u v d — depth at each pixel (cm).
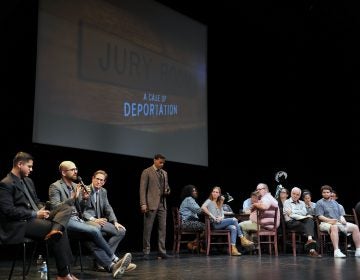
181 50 790
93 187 426
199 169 838
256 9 844
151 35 731
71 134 586
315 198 920
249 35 902
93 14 631
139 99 696
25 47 545
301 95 923
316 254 592
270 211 616
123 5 684
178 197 804
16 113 537
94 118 619
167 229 796
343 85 891
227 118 880
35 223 323
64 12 589
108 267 375
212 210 628
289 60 912
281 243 701
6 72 530
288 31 870
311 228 605
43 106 553
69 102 586
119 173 696
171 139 749
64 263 324
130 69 686
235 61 898
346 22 813
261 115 914
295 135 927
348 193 899
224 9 855
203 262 501
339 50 866
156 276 372
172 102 759
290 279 347
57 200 368
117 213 707
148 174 561
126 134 667
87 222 396
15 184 321
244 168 891
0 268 433
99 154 650
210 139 853
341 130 899
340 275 373
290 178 918
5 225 310
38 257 511
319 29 849
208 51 864
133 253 649
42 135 550
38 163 583
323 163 916
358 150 888
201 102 824
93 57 626
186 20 806
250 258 558
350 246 738
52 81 566
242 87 902
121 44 673
